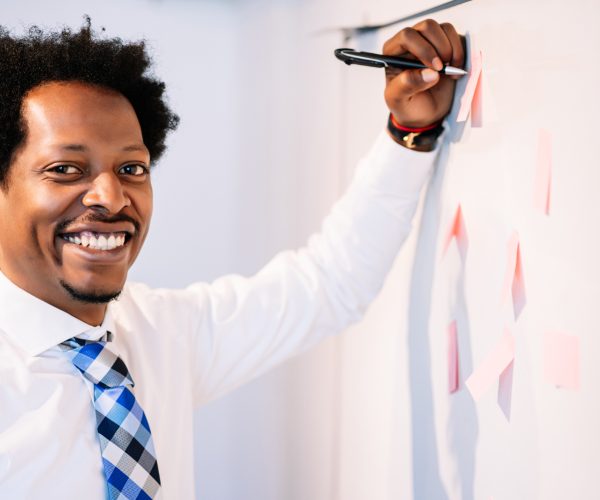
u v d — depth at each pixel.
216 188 1.57
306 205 1.35
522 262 0.76
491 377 0.80
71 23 1.44
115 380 0.88
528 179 0.74
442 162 0.95
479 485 0.87
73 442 0.85
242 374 1.09
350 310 1.10
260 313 1.07
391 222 1.02
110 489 0.84
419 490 1.03
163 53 1.50
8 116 0.80
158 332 1.01
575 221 0.67
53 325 0.86
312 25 1.28
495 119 0.80
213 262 1.60
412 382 1.05
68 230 0.81
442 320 0.96
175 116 1.06
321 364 1.35
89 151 0.81
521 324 0.77
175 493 0.99
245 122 1.53
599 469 0.66
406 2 0.97
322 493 1.37
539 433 0.74
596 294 0.65
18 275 0.85
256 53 1.47
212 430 1.67
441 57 0.87
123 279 0.86
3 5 1.39
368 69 1.10
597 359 0.65
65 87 0.82
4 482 0.81
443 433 0.96
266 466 1.58
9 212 0.82
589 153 0.65
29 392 0.84
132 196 0.86
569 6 0.66
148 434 0.88
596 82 0.63
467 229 0.88
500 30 0.78
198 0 1.50
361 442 1.22
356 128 1.15
